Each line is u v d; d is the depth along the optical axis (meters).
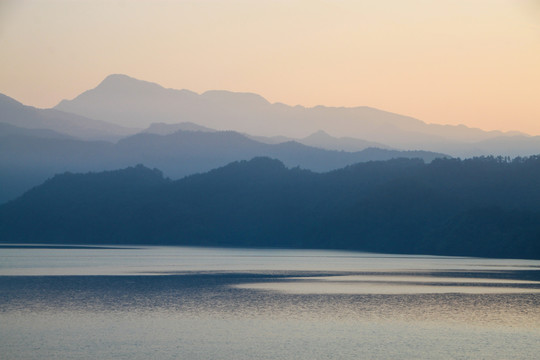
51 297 161.12
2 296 162.38
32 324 122.94
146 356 99.31
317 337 113.44
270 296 164.88
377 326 123.44
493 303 153.12
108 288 183.12
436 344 108.69
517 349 105.38
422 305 149.38
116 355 99.62
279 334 115.62
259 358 99.12
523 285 193.12
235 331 117.94
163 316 133.00
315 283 199.12
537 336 115.12
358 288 184.00
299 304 150.25
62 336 112.19
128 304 149.62
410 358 99.81
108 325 122.69
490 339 112.50
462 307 146.62
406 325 124.69
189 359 98.00
